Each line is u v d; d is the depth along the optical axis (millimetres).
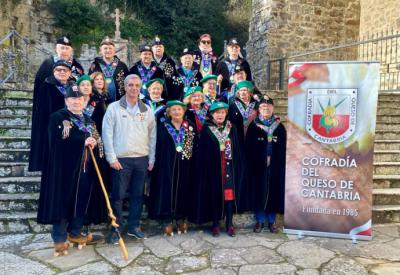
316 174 4020
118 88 4816
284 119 6613
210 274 3143
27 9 17094
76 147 3537
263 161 4164
